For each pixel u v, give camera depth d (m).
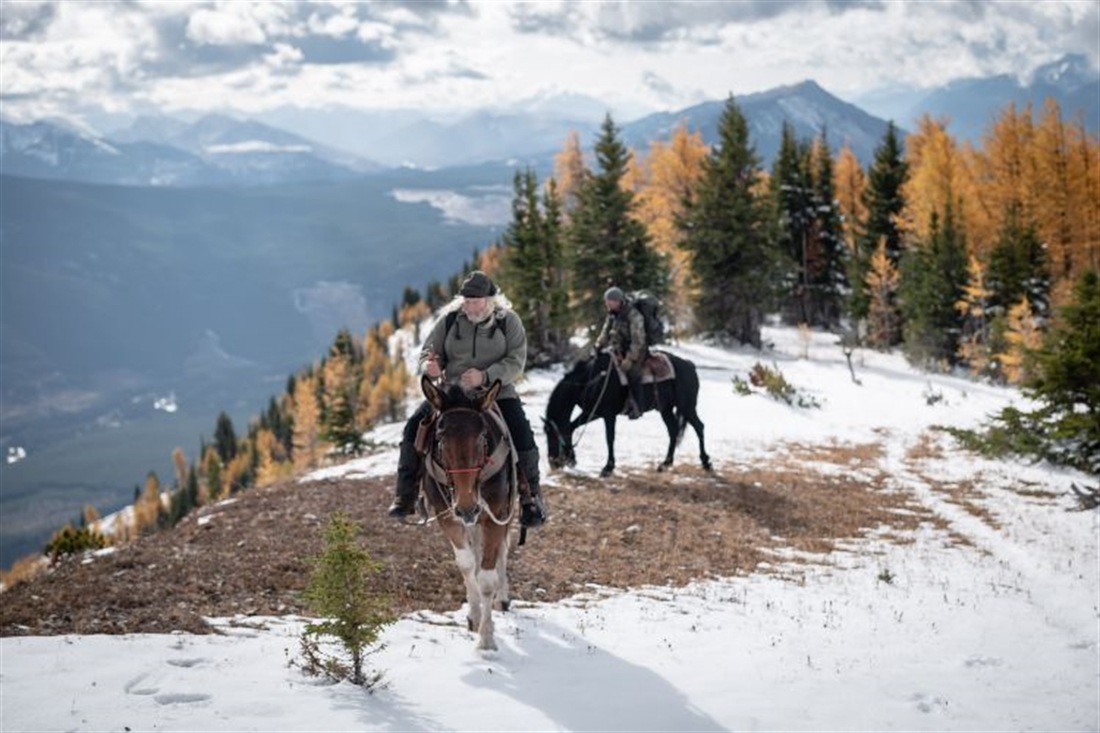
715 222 52.47
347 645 6.68
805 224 67.62
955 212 59.03
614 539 13.29
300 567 10.74
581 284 47.06
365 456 22.08
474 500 7.20
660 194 67.62
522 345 8.17
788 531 14.59
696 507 15.73
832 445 24.64
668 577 11.54
